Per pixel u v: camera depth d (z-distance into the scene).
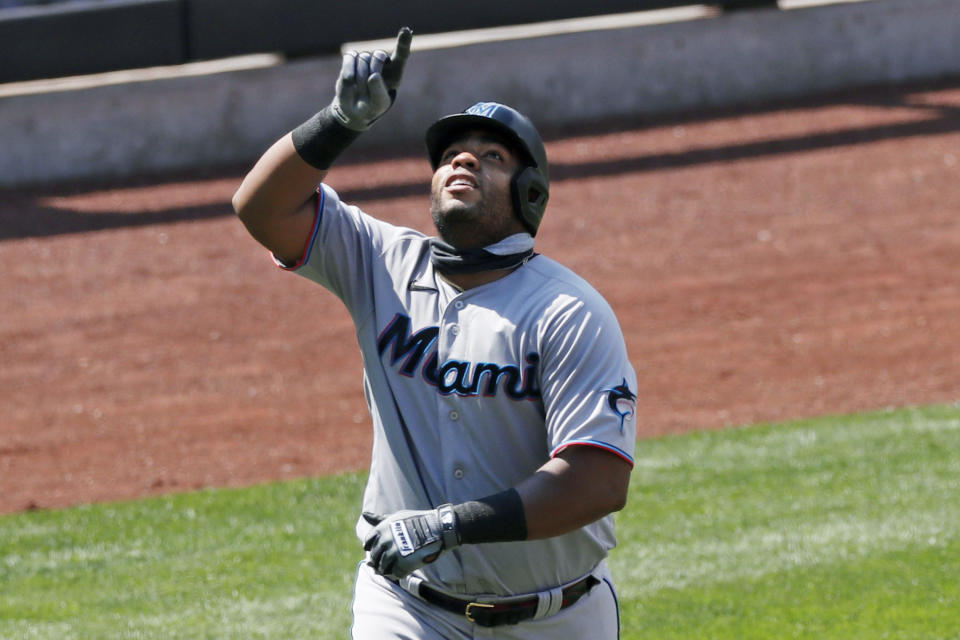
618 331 10.92
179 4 54.34
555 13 57.72
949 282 39.22
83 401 33.28
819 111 58.47
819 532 23.25
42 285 42.06
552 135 57.44
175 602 21.34
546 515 10.22
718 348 35.22
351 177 52.06
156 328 38.31
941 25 62.59
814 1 63.97
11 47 53.44
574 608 11.71
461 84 57.94
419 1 56.47
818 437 28.59
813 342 35.31
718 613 20.16
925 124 55.12
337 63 56.50
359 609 12.12
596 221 46.09
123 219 48.72
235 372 34.97
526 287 11.06
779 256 42.12
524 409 10.89
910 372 32.88
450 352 11.06
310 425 31.25
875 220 44.91
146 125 55.25
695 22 60.03
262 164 11.14
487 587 11.33
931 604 20.08
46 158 54.28
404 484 11.41
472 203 10.93
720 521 24.03
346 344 36.84
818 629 19.42
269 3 55.25
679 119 58.81
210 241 45.91
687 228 45.03
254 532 24.53
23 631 20.25
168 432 31.06
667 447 28.50
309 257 11.66
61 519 25.77
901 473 26.02
